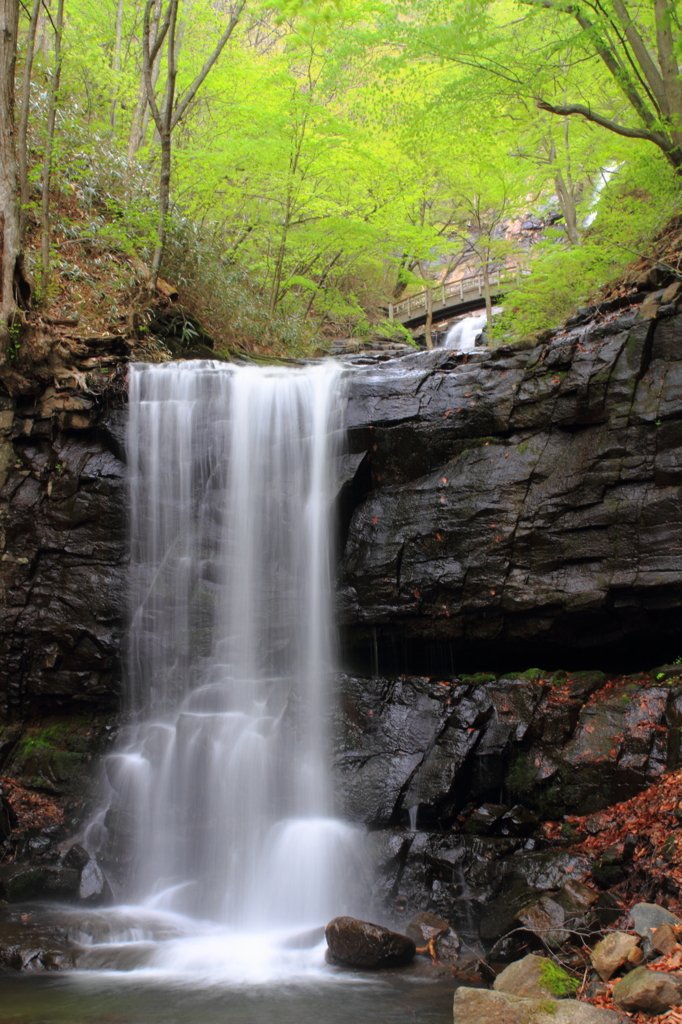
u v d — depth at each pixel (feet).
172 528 31.73
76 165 44.47
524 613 26.68
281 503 31.09
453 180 71.87
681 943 14.99
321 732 26.53
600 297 44.73
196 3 56.49
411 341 84.07
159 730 28.84
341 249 64.28
